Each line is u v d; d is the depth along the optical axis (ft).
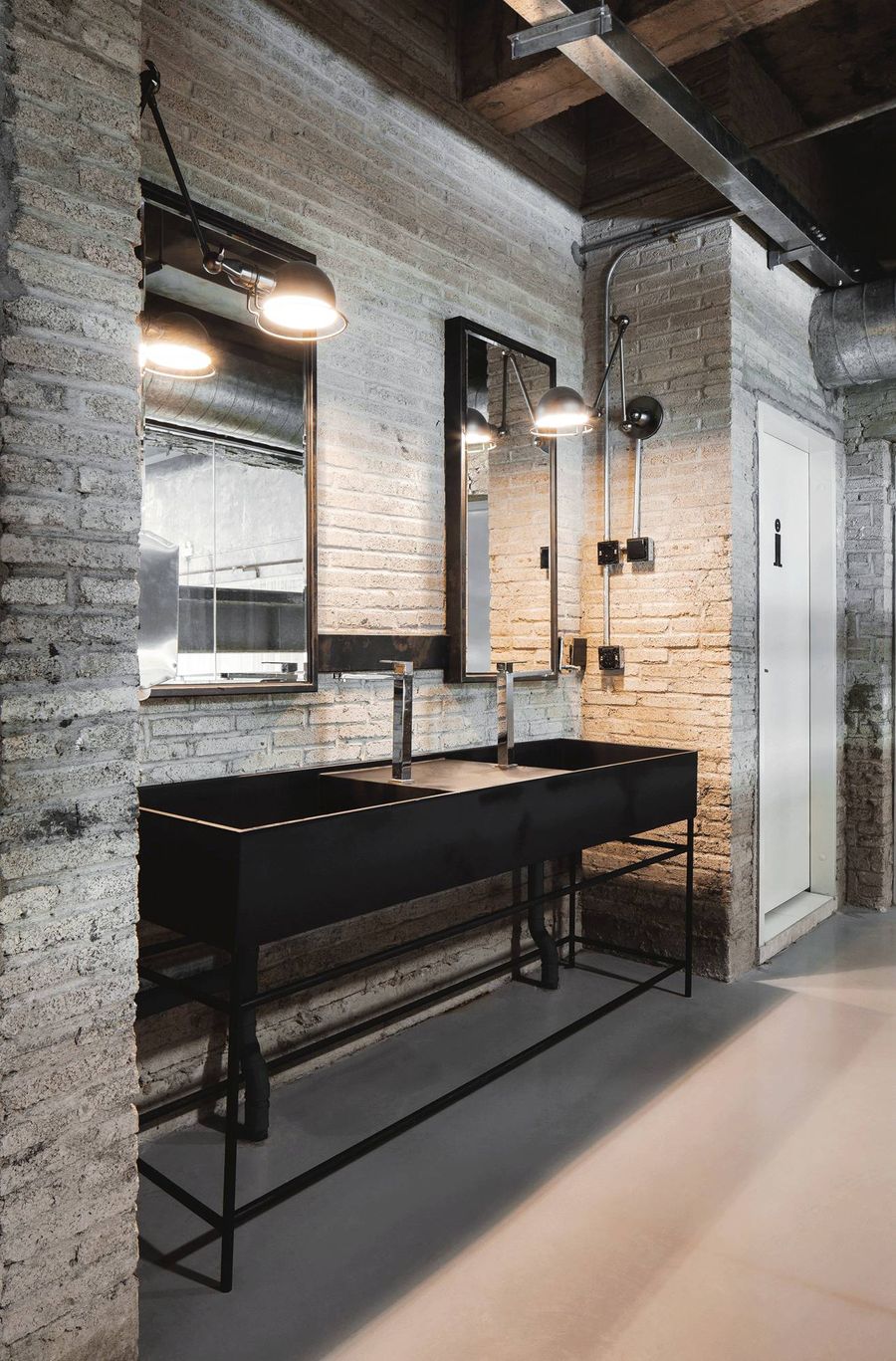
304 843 6.41
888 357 13.60
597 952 13.16
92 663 5.09
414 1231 6.70
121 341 5.20
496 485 11.27
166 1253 6.44
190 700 8.05
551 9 7.80
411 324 10.31
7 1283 4.67
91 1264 5.05
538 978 12.17
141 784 7.70
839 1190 7.22
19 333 4.74
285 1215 6.89
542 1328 5.73
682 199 12.24
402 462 10.19
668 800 10.91
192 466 7.89
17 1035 4.72
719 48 10.89
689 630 12.23
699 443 12.10
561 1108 8.53
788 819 14.58
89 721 5.07
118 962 5.18
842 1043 9.93
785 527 14.37
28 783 4.79
